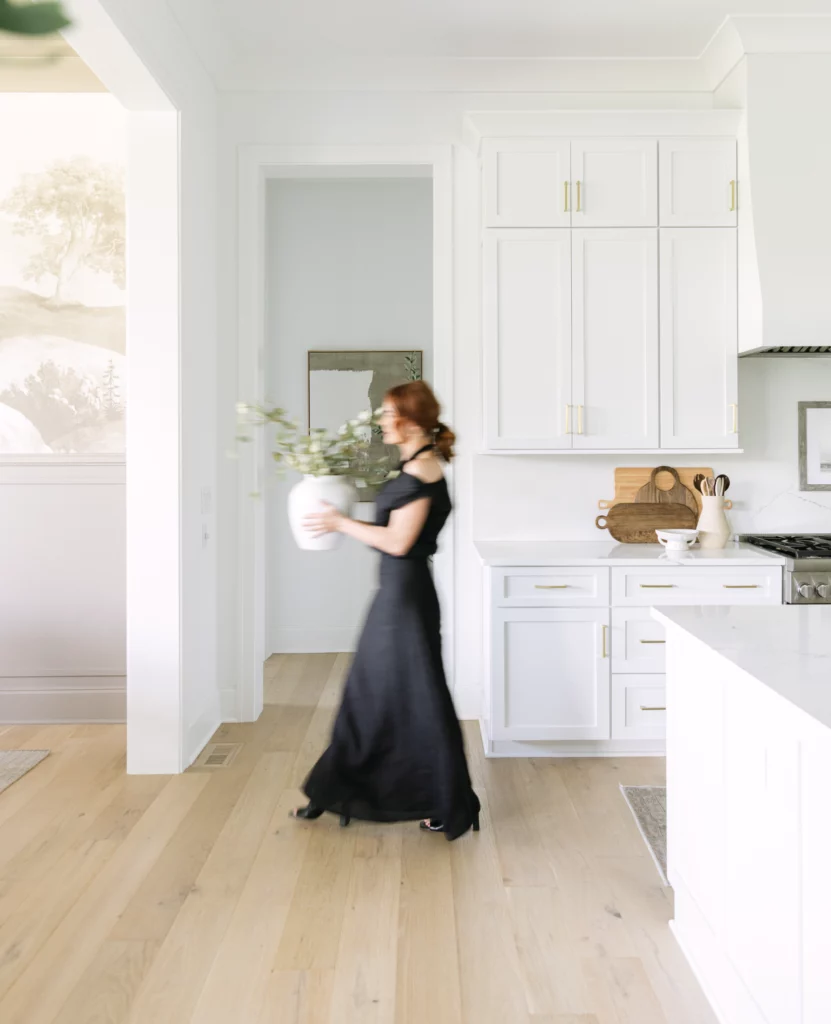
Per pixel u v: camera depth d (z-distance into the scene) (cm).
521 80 399
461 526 415
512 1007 195
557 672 360
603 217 373
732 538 410
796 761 153
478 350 409
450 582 414
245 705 410
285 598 561
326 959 214
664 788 328
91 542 409
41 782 334
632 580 359
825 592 349
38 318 418
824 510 413
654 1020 191
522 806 312
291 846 278
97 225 418
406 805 281
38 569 410
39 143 416
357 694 284
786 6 348
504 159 373
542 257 374
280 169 410
